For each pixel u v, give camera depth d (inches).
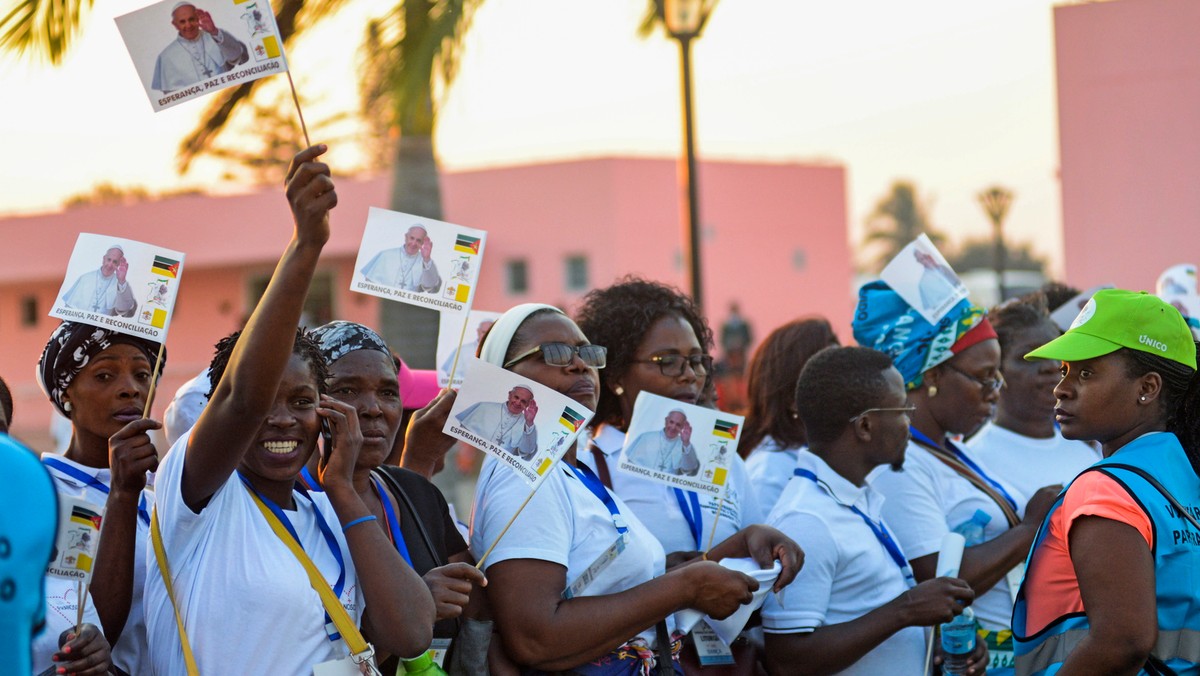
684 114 416.2
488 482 142.1
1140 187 567.2
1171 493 127.7
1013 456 196.4
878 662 158.2
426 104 334.0
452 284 150.1
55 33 245.8
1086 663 123.7
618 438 164.4
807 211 1350.9
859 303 196.4
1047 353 135.3
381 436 133.4
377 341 137.4
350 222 1123.3
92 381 132.3
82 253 130.5
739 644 159.5
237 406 109.4
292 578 115.1
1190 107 557.0
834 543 157.5
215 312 1211.2
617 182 1159.0
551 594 132.9
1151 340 133.6
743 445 199.5
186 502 114.5
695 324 174.7
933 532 169.8
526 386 133.1
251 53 116.3
